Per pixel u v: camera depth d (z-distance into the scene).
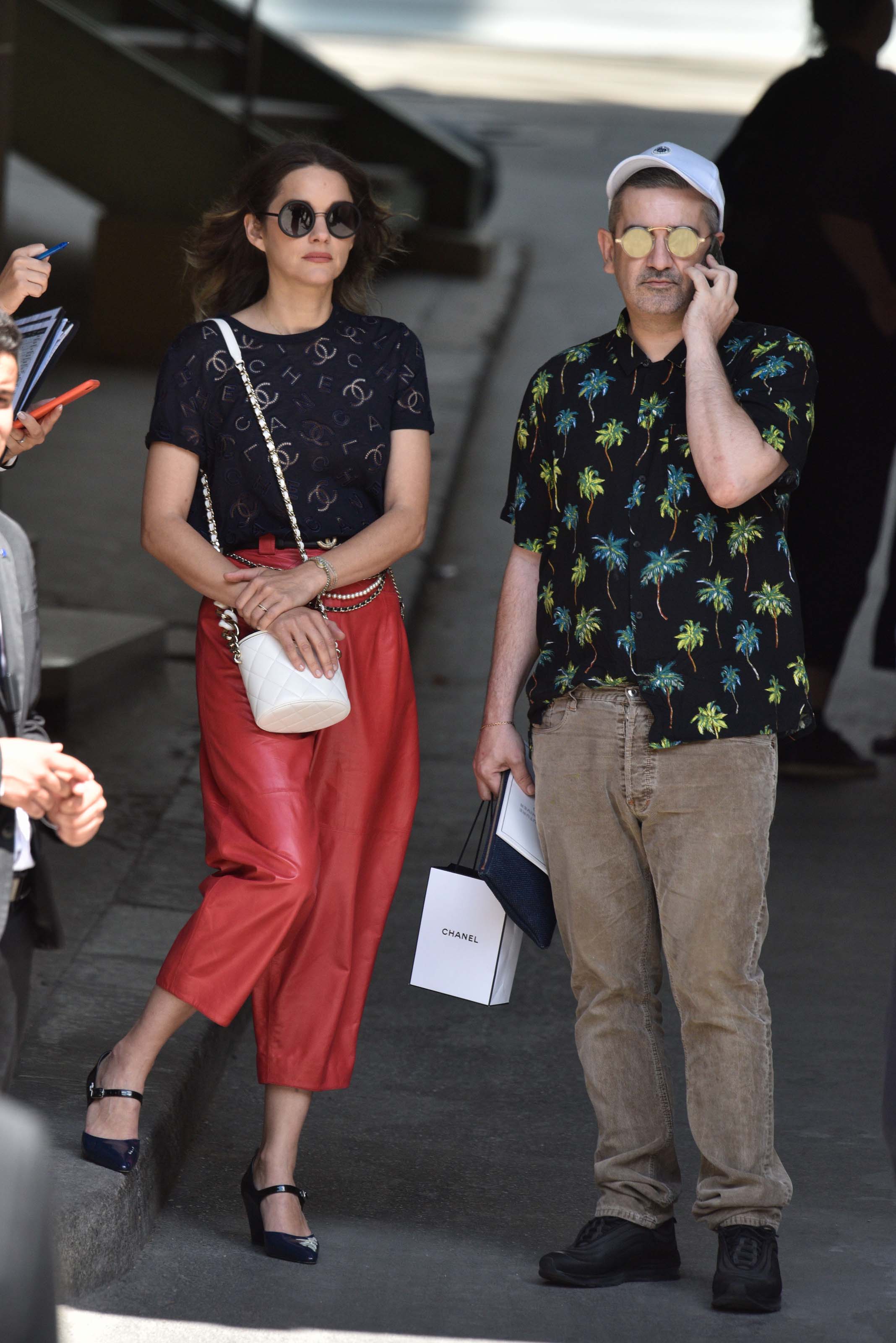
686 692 10.23
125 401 33.31
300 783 10.78
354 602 11.12
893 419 20.75
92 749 19.22
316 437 10.99
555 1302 10.46
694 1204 11.13
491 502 30.64
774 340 10.59
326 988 11.00
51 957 14.02
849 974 16.05
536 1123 13.25
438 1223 11.59
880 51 19.77
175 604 23.97
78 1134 11.17
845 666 25.67
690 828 10.30
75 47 34.84
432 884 11.21
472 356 36.22
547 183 53.62
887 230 19.92
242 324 11.14
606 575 10.44
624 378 10.59
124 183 35.47
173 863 16.27
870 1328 10.24
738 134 20.22
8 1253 4.06
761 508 10.41
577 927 10.79
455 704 22.92
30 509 27.06
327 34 85.62
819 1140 12.95
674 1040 14.76
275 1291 10.43
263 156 11.16
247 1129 12.98
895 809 20.55
